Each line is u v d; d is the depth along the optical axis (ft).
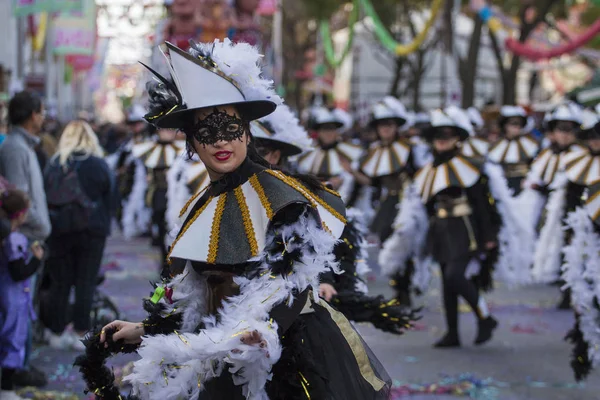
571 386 33.94
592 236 32.48
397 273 45.19
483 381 34.22
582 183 38.45
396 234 43.50
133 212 60.03
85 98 240.32
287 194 17.26
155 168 55.16
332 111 52.47
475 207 40.16
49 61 119.24
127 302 50.01
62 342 39.17
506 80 119.55
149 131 58.85
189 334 16.76
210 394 17.60
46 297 39.04
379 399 18.97
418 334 43.27
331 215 18.30
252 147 18.81
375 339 41.96
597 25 89.97
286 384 17.28
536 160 55.36
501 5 132.77
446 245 40.19
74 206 38.11
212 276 18.19
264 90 17.80
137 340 18.67
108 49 193.47
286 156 26.81
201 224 18.03
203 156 17.87
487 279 41.55
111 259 70.23
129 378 17.47
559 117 53.16
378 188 53.52
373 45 169.17
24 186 32.50
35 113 33.17
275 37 126.00
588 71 173.68
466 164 39.88
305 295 17.28
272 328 16.39
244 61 17.60
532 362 37.86
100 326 18.88
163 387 17.31
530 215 54.60
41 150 45.37
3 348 30.09
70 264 39.04
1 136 36.45
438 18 124.16
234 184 17.97
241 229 17.56
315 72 185.26
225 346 16.25
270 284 16.84
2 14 86.89
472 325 45.62
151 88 18.06
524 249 41.04
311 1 155.84
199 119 17.69
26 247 30.42
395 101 52.70
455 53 110.73
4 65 83.87
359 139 95.30
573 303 32.83
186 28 97.50
